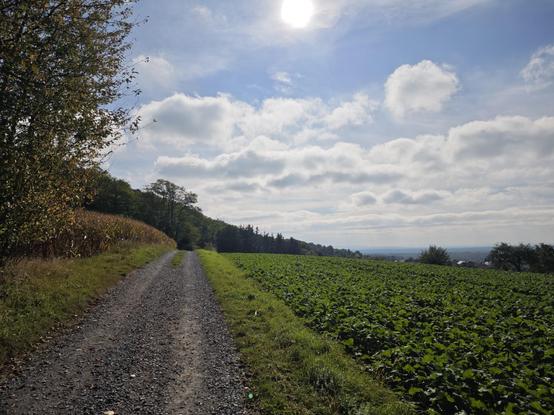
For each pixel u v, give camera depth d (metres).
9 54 9.28
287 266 34.62
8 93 10.22
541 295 23.05
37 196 12.02
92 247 24.39
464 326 12.84
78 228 21.77
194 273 25.44
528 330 13.18
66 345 9.34
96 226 25.81
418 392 7.57
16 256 14.43
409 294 19.77
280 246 157.25
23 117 11.00
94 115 12.36
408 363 8.84
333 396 7.11
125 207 86.69
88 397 6.83
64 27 11.15
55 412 6.24
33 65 9.35
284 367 8.47
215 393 7.22
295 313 14.48
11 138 10.88
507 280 31.17
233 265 35.19
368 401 7.07
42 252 17.84
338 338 11.38
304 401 6.89
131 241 36.38
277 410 6.55
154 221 108.81
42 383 7.24
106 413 6.29
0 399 6.50
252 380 7.83
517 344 10.99
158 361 8.77
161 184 114.69
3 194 11.12
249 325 11.86
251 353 9.35
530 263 92.25
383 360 9.14
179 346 9.88
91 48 12.16
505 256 94.19
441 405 7.18
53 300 11.91
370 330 11.25
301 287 19.89
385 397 7.33
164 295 16.58
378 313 13.77
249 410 6.62
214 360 8.95
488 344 10.79
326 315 13.30
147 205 109.06
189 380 7.78
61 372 7.79
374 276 29.31
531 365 9.39
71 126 11.63
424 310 15.35
